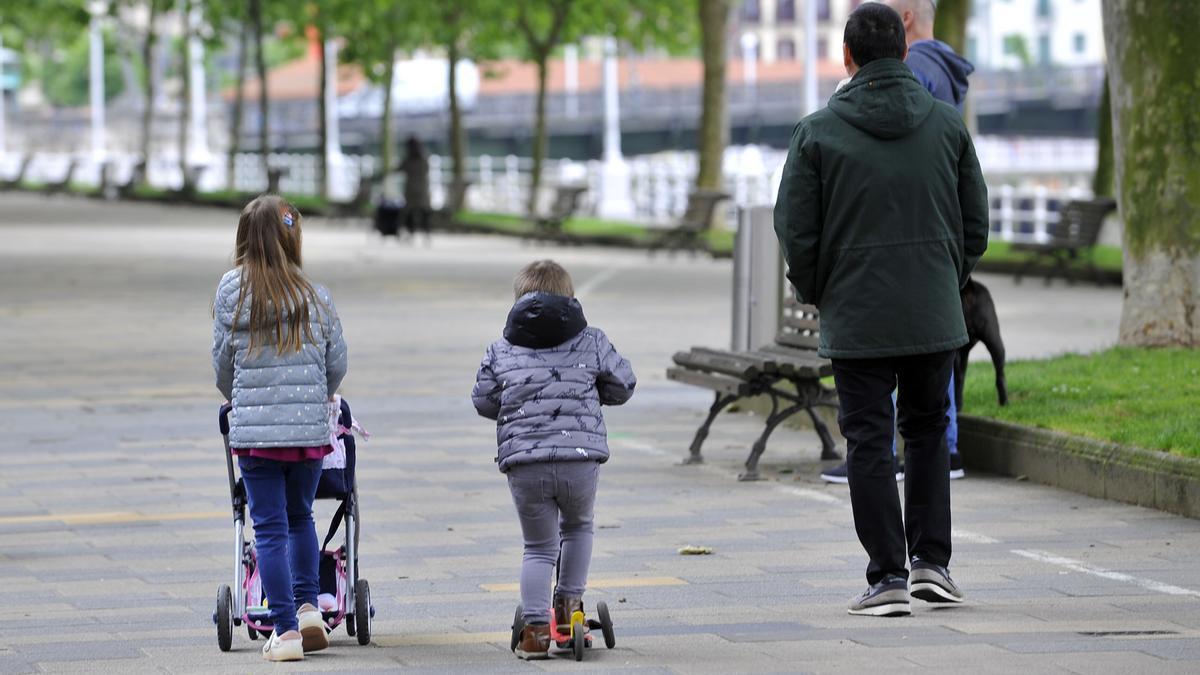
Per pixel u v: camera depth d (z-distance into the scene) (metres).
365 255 106.25
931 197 22.19
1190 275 44.28
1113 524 29.05
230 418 21.09
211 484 33.88
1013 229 128.25
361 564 26.55
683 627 22.02
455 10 156.25
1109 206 87.81
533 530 20.56
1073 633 21.22
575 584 20.62
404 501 31.88
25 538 28.80
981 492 32.25
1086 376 39.53
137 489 33.34
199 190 192.50
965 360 34.09
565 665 20.03
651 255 110.00
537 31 161.38
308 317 20.44
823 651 20.39
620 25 157.88
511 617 23.00
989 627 21.64
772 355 36.25
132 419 42.19
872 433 22.44
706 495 32.38
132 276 87.00
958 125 22.48
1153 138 44.44
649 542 28.00
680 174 147.62
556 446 20.23
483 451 37.69
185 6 188.25
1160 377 38.78
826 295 22.53
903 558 22.55
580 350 20.70
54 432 40.31
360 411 43.59
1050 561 26.09
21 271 90.06
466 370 51.44
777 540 28.12
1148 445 30.89
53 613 23.52
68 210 168.75
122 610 23.67
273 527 20.52
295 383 20.39
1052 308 73.56
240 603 21.09
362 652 20.98
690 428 41.06
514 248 117.50
